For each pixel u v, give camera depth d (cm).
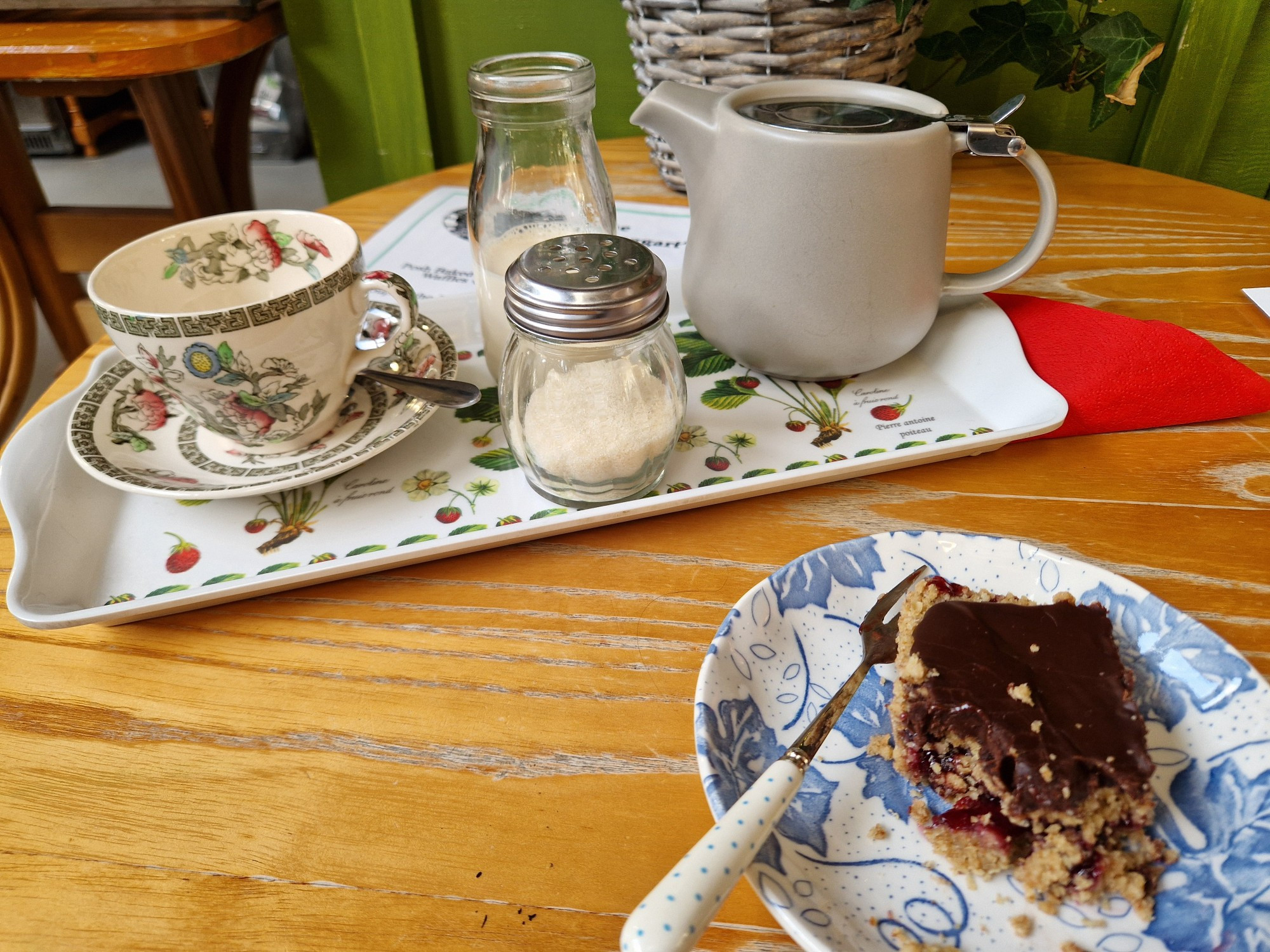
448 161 138
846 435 58
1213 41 111
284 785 37
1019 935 31
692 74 80
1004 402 59
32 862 34
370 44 122
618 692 42
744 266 57
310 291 50
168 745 39
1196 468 55
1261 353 64
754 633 41
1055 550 48
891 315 57
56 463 55
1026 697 35
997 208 91
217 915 32
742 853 30
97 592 47
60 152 288
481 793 37
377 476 56
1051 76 96
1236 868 31
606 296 45
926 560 45
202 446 58
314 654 44
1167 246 82
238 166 136
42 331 192
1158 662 39
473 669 43
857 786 37
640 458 50
